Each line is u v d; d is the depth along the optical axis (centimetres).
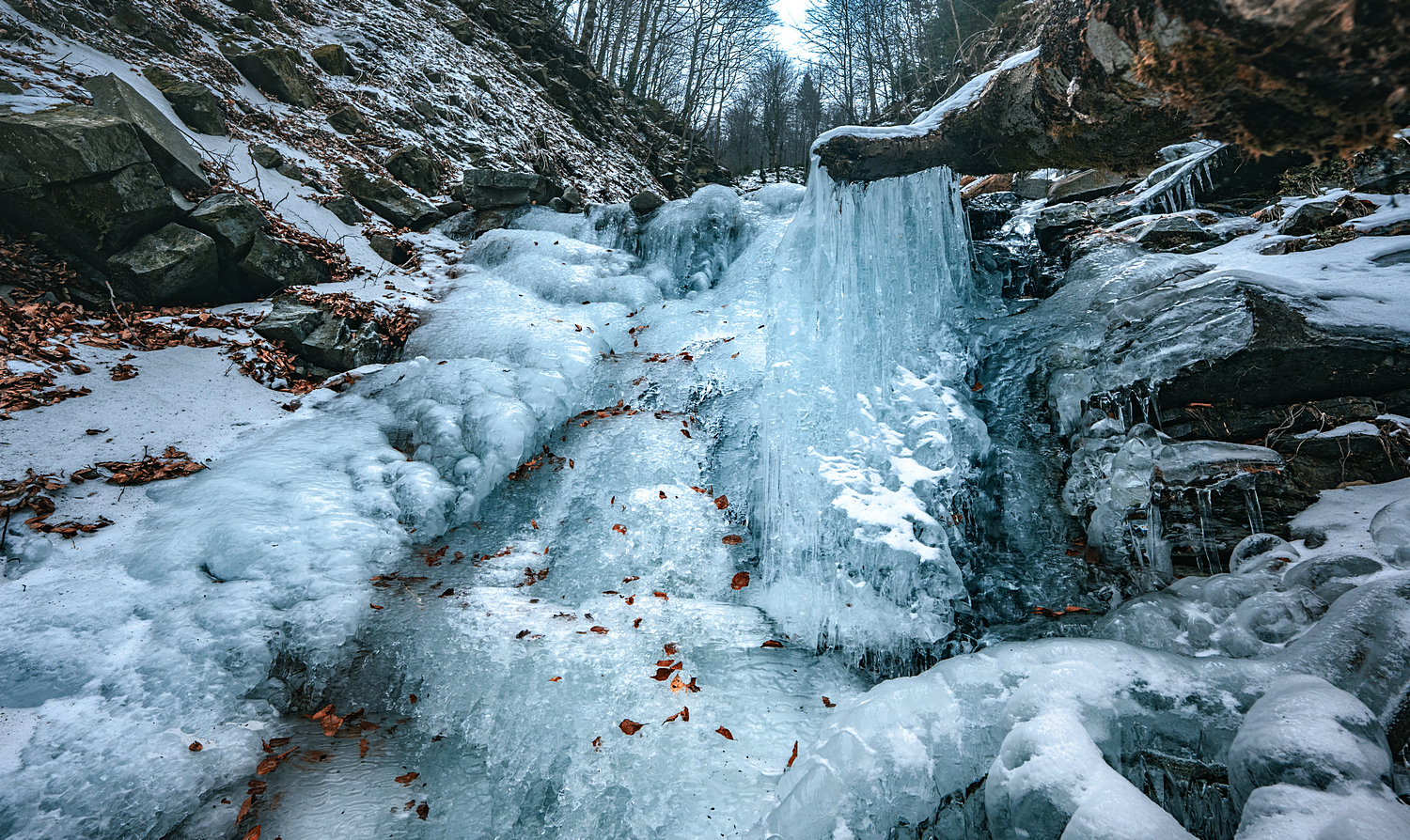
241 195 677
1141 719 213
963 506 411
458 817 260
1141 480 349
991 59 1234
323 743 289
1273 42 134
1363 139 148
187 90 761
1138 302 427
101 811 241
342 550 390
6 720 263
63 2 785
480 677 317
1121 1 169
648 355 606
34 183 515
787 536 418
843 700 305
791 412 463
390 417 523
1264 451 329
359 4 1422
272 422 499
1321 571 251
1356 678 198
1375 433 311
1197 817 204
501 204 961
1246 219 521
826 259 492
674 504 454
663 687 312
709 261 793
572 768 277
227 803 254
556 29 2064
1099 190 695
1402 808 151
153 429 446
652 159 2016
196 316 567
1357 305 337
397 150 1027
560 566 411
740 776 266
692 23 2952
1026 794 191
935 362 484
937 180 551
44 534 347
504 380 538
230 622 325
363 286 701
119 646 305
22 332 471
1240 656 241
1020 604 361
